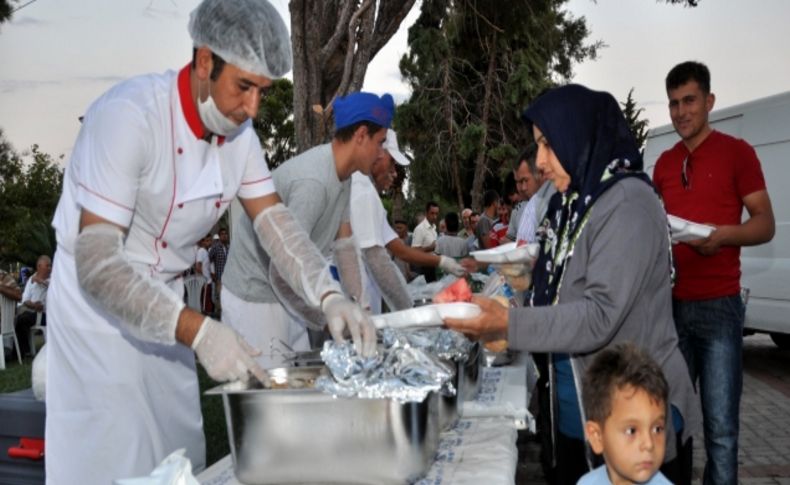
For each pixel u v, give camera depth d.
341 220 3.41
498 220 9.59
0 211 30.89
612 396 1.87
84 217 2.09
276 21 2.09
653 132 8.66
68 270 2.33
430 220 13.54
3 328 10.39
